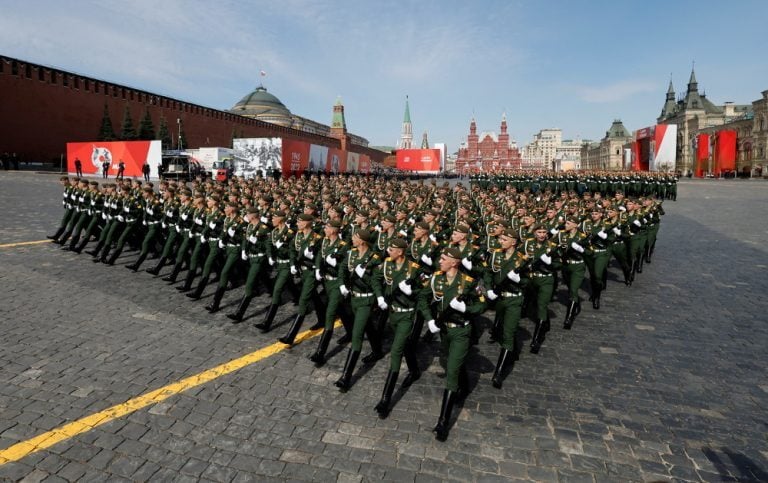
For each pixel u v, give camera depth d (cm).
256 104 12681
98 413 548
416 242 959
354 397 616
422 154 7388
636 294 1130
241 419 549
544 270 782
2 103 4541
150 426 527
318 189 2258
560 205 1475
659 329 880
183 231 1144
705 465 476
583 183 3969
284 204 1266
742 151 9238
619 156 15400
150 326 835
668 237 1953
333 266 724
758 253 1585
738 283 1205
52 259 1298
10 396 577
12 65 4638
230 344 773
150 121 6012
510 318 671
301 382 650
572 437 526
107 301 965
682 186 5734
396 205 1592
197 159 5050
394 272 616
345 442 512
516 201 1602
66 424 524
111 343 751
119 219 1291
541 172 4556
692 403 600
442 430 517
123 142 4397
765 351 766
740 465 476
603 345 803
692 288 1172
